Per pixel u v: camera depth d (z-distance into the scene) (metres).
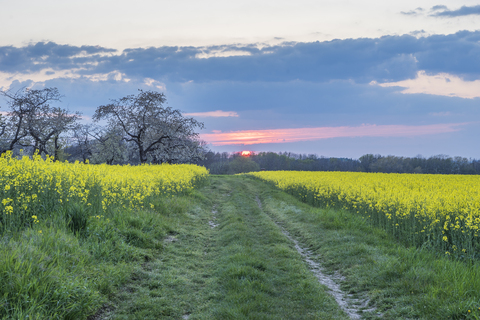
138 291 5.63
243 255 7.70
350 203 14.64
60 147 35.88
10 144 28.09
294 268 7.31
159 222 9.98
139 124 35.84
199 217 13.03
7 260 4.50
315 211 14.27
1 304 3.86
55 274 4.80
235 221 11.91
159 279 6.25
